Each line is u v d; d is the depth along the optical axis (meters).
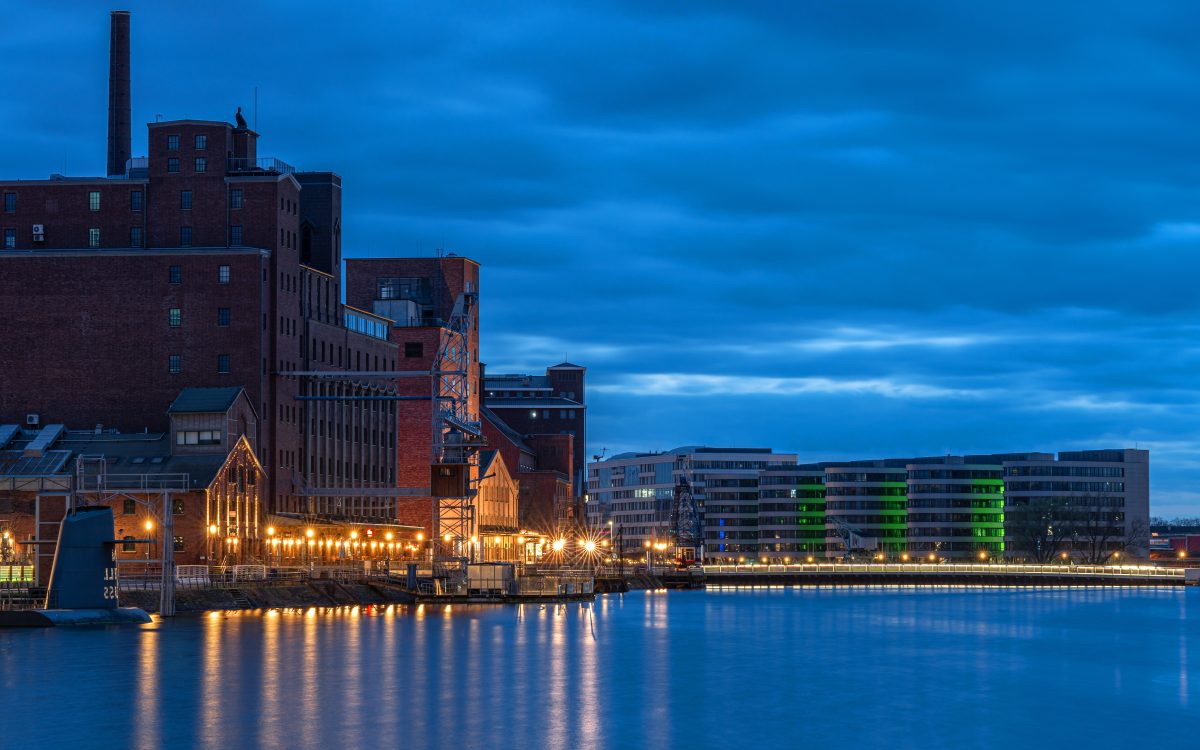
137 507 163.50
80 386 186.00
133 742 79.81
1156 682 112.31
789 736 84.50
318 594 175.25
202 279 186.25
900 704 97.19
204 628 134.12
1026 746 83.50
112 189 193.38
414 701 93.75
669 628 157.12
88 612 134.00
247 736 81.62
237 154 197.00
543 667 112.75
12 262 187.12
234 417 174.88
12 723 84.50
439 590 193.38
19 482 159.88
